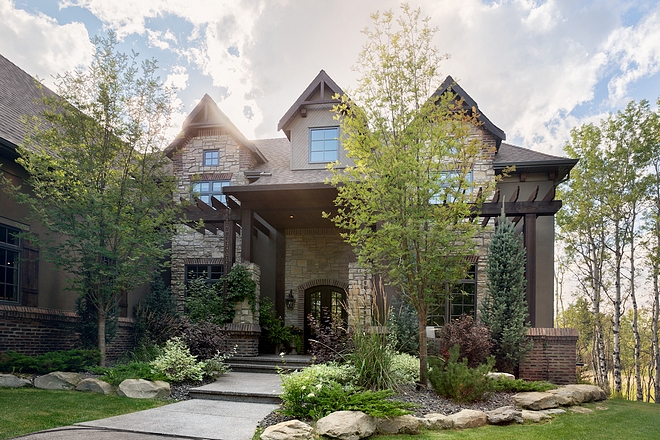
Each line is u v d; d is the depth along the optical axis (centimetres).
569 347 970
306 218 1373
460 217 755
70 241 873
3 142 869
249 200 1207
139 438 489
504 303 995
